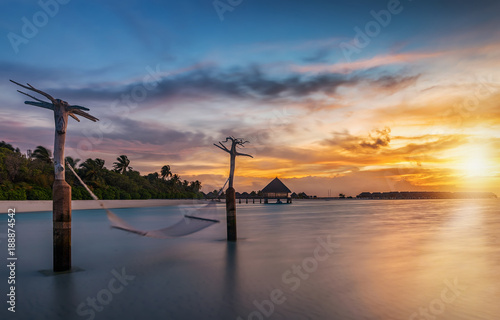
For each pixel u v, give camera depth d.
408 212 44.72
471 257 12.12
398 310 6.71
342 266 10.67
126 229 11.05
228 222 16.41
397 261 11.43
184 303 7.24
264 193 109.81
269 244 15.44
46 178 50.38
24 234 20.34
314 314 6.52
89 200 54.41
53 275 9.77
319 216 36.56
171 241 16.77
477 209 53.97
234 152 16.20
